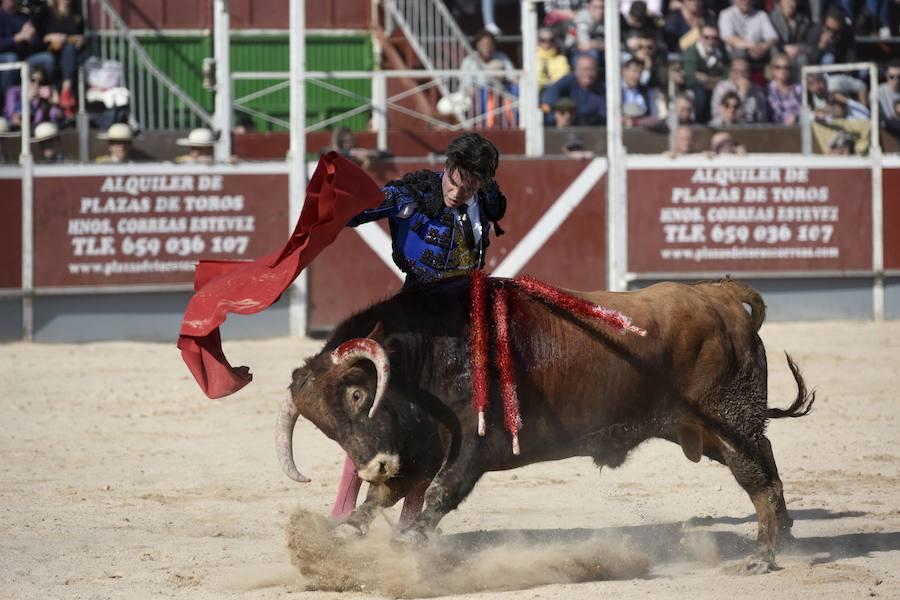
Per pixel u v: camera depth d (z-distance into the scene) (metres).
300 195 39.91
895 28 53.34
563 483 21.66
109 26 50.47
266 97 51.94
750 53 47.75
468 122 45.84
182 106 48.09
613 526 18.34
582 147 42.66
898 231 43.38
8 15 44.38
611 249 41.62
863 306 43.44
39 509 19.58
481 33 47.56
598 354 15.52
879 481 21.38
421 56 49.72
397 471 14.70
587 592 14.36
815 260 42.84
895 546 16.91
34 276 39.41
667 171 41.81
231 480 21.88
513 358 15.17
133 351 37.66
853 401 29.52
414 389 14.84
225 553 16.80
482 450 14.98
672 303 16.02
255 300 15.09
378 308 15.13
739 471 16.25
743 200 42.25
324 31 52.38
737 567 15.50
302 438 25.95
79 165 39.38
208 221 39.81
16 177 39.25
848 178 42.94
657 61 45.69
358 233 40.19
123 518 19.00
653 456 24.11
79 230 39.44
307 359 15.08
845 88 48.16
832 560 16.16
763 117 46.53
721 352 16.09
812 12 49.44
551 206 41.28
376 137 44.22
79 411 28.47
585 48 45.50
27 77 39.62
